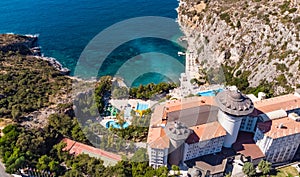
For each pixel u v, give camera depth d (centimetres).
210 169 10425
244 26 16738
